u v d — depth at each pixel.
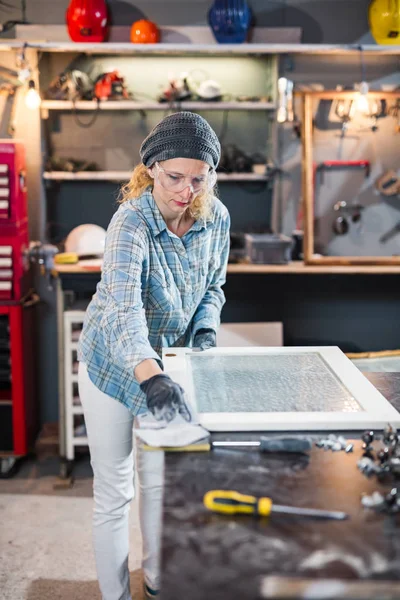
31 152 3.88
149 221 1.85
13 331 3.52
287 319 3.93
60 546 2.86
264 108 3.90
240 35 3.74
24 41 3.66
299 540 0.98
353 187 4.01
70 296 3.70
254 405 1.48
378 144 3.99
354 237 4.04
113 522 2.06
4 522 3.05
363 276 3.88
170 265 1.94
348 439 1.35
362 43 4.00
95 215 4.16
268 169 3.96
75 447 3.76
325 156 3.99
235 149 4.11
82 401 2.05
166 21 3.93
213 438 1.34
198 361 1.81
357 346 4.00
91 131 4.08
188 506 1.08
